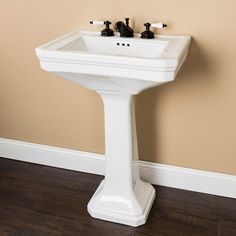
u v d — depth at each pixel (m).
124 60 1.36
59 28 1.94
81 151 2.27
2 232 1.81
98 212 1.88
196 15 1.69
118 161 1.80
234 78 1.77
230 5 1.63
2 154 2.46
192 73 1.83
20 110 2.29
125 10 1.78
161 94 1.92
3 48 2.12
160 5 1.72
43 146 2.35
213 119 1.90
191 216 1.91
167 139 2.04
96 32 1.85
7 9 1.99
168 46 1.58
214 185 2.04
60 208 1.98
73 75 1.51
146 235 1.79
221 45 1.72
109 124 1.73
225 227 1.83
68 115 2.19
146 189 2.00
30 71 2.13
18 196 2.08
